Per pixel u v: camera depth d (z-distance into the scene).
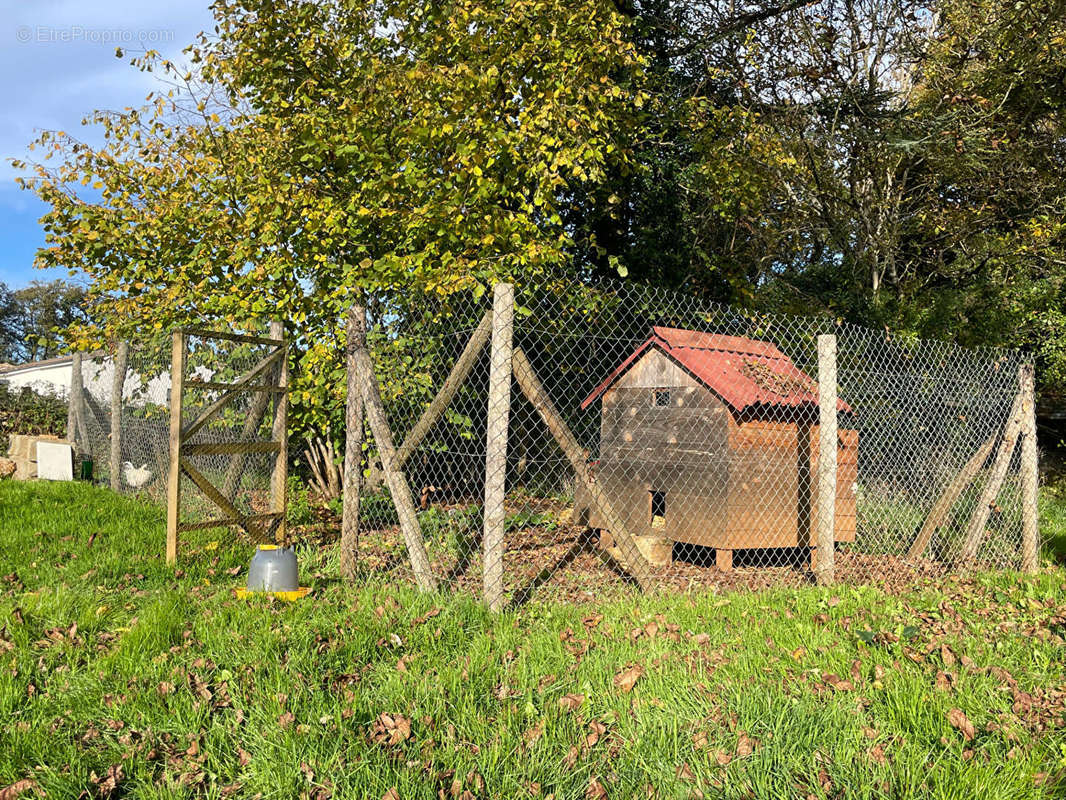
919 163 13.47
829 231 14.05
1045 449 13.68
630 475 6.22
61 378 29.42
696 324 10.19
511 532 7.25
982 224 13.76
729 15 11.79
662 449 6.02
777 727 2.77
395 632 3.85
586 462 5.04
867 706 3.05
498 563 4.41
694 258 11.46
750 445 5.68
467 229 6.59
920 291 13.68
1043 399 13.60
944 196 14.40
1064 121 12.04
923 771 2.53
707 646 3.78
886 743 2.72
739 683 3.22
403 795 2.32
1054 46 11.31
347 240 7.00
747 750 2.66
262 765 2.51
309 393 7.53
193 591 4.64
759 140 12.02
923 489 7.96
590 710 3.00
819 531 5.47
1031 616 4.53
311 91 7.12
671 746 2.70
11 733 2.67
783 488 5.80
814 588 5.14
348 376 5.48
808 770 2.54
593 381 9.32
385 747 2.64
